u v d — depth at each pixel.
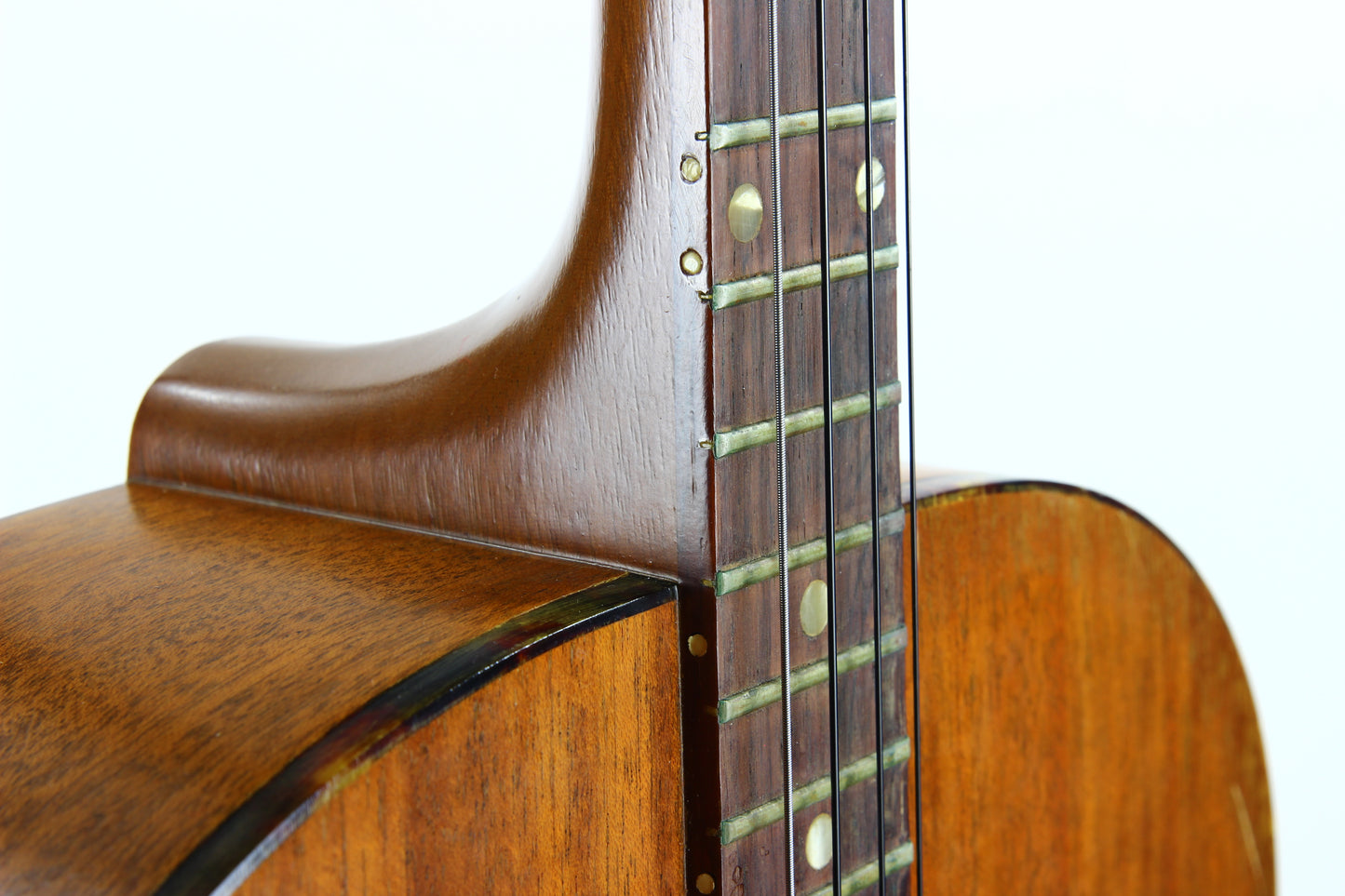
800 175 0.33
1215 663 0.42
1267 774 0.43
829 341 0.33
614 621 0.32
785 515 0.33
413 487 0.35
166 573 0.35
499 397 0.34
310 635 0.32
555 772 0.32
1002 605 0.38
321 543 0.35
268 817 0.30
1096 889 0.41
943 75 0.64
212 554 0.35
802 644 0.34
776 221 0.32
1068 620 0.39
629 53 0.32
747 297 0.32
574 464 0.34
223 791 0.30
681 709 0.33
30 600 0.34
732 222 0.32
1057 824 0.40
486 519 0.35
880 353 0.34
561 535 0.34
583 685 0.32
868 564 0.35
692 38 0.32
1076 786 0.40
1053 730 0.39
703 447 0.32
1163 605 0.41
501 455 0.34
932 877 0.38
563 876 0.32
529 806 0.32
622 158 0.33
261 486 0.38
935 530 0.37
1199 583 0.41
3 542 0.37
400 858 0.31
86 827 0.30
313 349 0.39
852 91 0.33
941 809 0.38
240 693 0.31
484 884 0.32
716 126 0.32
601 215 0.33
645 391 0.33
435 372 0.35
